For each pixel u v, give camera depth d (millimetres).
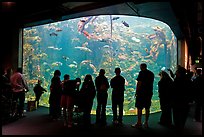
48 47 42688
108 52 36312
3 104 6988
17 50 9914
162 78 7090
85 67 37562
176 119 5531
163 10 7871
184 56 12023
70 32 44844
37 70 32062
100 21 37062
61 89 8000
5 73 7918
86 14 8898
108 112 11164
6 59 9531
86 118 6883
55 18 8773
